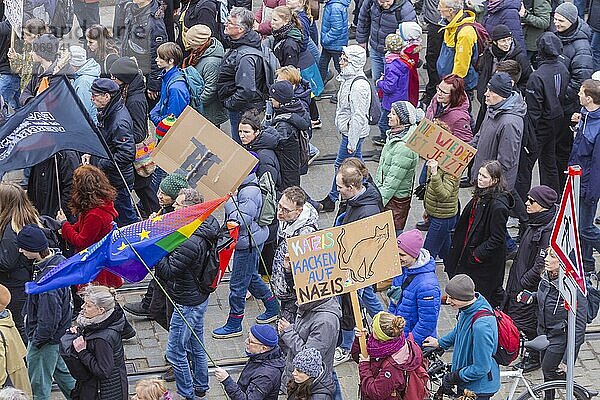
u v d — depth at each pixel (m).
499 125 23.27
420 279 19.41
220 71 25.97
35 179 22.61
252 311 23.22
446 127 22.55
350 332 21.30
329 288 17.89
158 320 21.64
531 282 20.50
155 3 26.62
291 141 23.17
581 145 23.41
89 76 24.23
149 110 27.42
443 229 22.91
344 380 21.11
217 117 26.78
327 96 31.16
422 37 33.94
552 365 19.75
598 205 26.16
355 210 20.78
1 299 17.95
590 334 22.47
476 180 22.27
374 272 18.00
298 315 18.42
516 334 18.47
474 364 18.23
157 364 21.61
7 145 19.95
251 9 32.66
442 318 23.02
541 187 20.77
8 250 19.50
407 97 27.70
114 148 23.14
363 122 25.25
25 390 18.48
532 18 28.80
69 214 22.69
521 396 19.34
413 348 17.42
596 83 23.12
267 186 21.72
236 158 19.75
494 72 25.58
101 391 18.05
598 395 20.84
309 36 29.12
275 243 22.45
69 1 24.42
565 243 15.04
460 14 27.39
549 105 24.86
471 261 22.00
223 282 24.11
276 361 17.95
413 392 17.33
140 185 24.55
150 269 18.16
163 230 18.08
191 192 19.31
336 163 26.23
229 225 20.03
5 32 26.34
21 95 24.67
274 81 25.83
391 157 22.92
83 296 18.03
